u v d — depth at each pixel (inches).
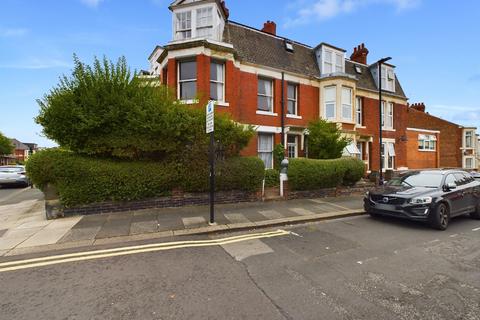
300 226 281.1
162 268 170.7
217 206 351.3
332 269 171.5
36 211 346.3
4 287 146.2
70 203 297.1
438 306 129.9
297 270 169.3
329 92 657.0
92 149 311.9
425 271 169.8
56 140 307.3
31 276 159.2
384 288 147.2
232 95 504.1
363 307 128.3
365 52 832.9
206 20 517.7
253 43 598.5
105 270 167.3
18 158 3004.4
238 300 133.4
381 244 223.0
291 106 634.8
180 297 135.9
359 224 291.1
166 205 338.0
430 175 326.6
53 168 289.6
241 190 377.4
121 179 312.3
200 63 471.5
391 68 833.5
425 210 271.0
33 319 118.1
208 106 276.4
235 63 530.3
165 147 329.7
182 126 330.3
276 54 626.2
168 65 487.5
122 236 233.1
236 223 274.7
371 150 770.8
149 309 125.3
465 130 1176.8
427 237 245.9
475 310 126.6
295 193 414.0
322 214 320.5
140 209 325.7
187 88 490.3
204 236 242.1
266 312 123.5
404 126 870.4
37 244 212.2
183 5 520.7
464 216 343.9
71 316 120.3
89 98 297.1
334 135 537.0
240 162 371.2
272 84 605.3
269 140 596.1
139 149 325.7
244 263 179.6
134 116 311.6
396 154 837.2
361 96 756.0
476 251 208.5
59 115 290.8
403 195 285.6
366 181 578.2
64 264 176.2
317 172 422.6
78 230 247.0
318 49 691.4
